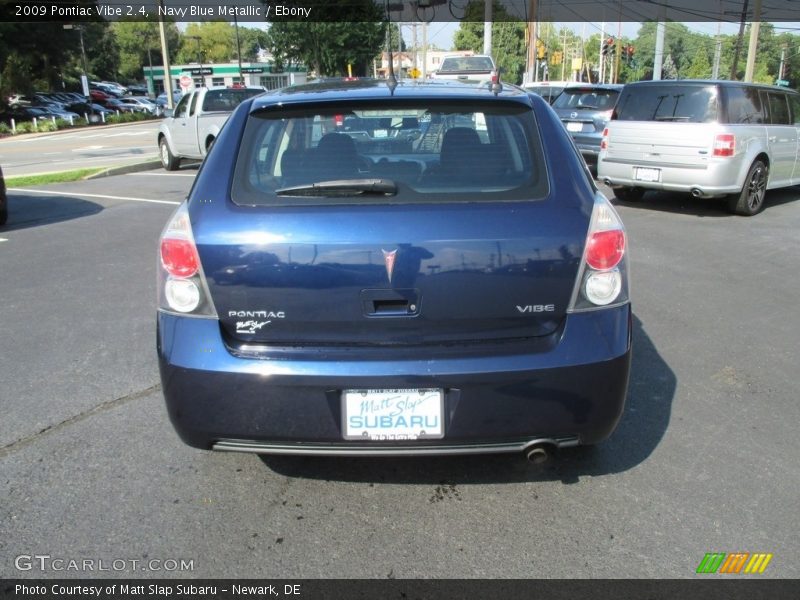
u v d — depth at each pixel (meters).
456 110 2.92
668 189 9.72
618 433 3.57
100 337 4.91
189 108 14.77
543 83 17.67
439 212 2.60
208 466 3.25
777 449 3.40
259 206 2.64
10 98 43.31
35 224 9.03
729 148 9.10
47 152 22.19
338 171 2.76
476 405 2.60
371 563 2.59
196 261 2.61
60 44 49.03
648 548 2.66
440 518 2.86
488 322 2.63
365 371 2.56
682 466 3.25
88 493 3.02
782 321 5.31
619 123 10.01
